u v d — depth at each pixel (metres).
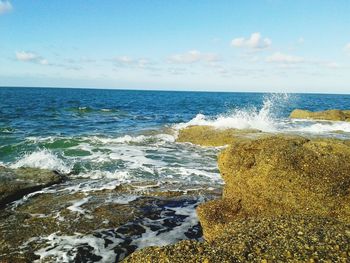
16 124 27.12
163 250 6.07
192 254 5.82
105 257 7.60
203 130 21.06
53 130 24.16
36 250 7.71
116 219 9.36
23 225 8.85
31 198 10.75
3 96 75.69
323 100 92.81
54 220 9.17
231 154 9.60
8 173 12.64
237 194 9.17
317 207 7.93
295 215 7.18
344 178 8.13
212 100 87.38
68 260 7.40
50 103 55.59
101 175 13.27
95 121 30.44
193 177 13.30
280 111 45.19
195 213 10.02
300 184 8.21
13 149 17.06
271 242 5.91
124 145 18.73
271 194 8.48
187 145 19.17
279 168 8.55
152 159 15.84
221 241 6.27
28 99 66.31
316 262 5.19
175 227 9.14
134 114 39.44
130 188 11.81
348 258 5.27
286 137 9.72
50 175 12.62
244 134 19.41
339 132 23.73
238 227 6.91
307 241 5.79
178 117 36.75
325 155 8.80
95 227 8.87
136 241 8.34
